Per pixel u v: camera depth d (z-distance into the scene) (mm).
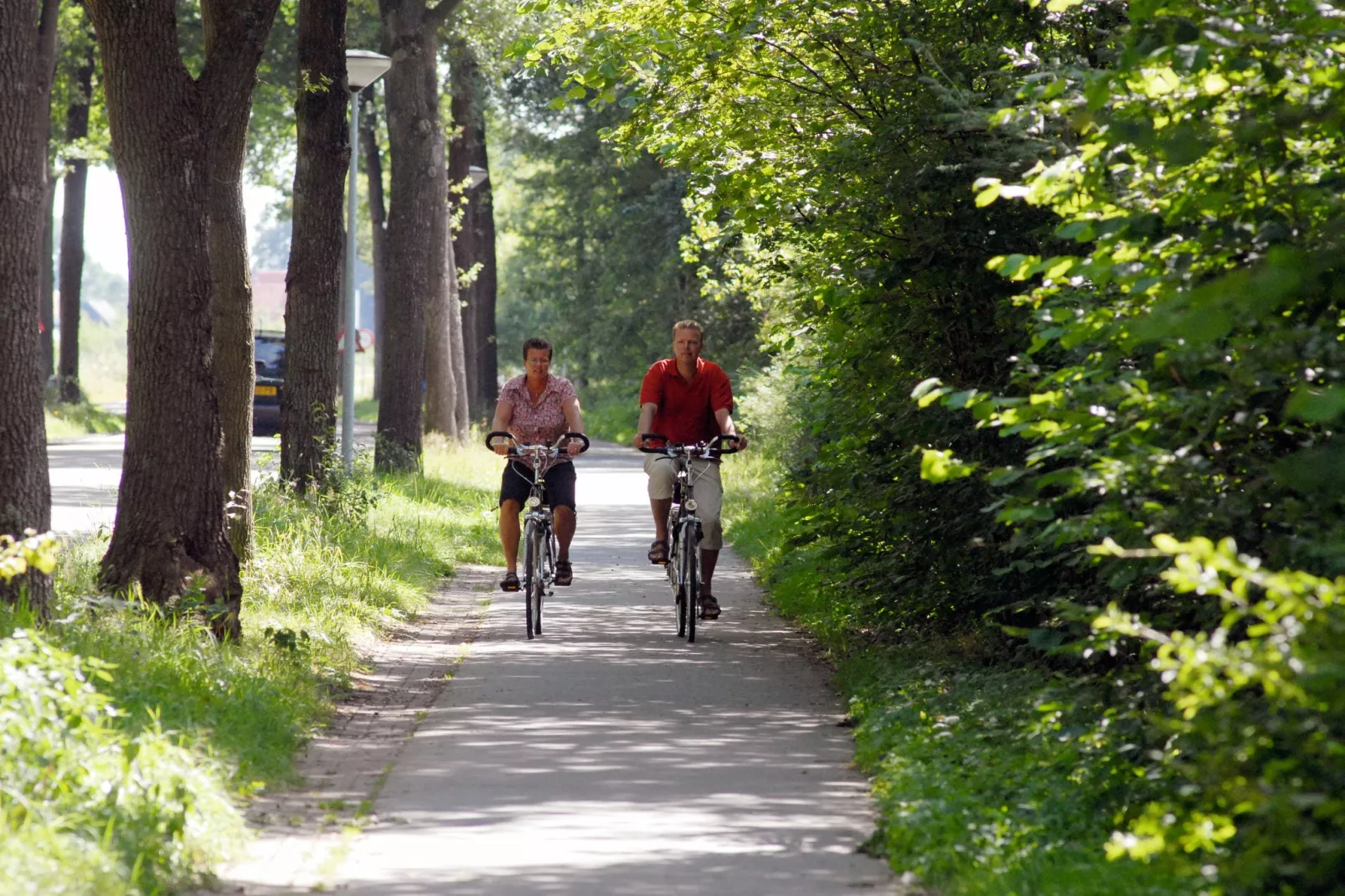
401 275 49469
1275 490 11180
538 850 12156
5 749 11391
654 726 17547
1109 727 12805
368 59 40750
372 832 12758
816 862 11898
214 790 12602
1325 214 10641
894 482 20641
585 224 122188
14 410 17547
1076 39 18766
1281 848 9031
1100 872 10578
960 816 12281
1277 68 10703
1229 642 12180
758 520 41656
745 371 74312
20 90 17422
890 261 19312
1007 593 19234
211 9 21297
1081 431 11594
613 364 119688
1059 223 16906
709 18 22719
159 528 20516
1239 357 10734
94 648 16594
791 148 22906
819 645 24016
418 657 22781
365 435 85312
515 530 24938
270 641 20703
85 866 10117
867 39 21078
